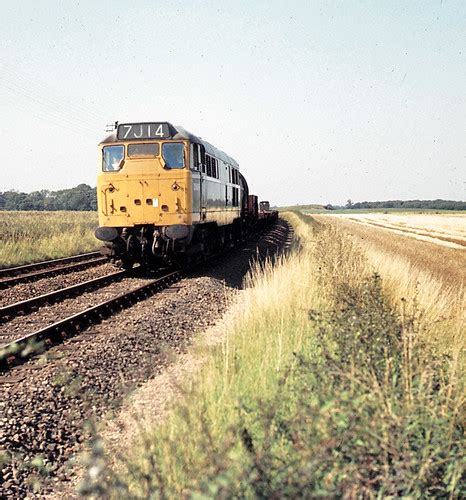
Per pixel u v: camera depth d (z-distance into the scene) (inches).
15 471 213.6
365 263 512.7
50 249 971.3
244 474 123.8
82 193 6840.6
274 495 117.3
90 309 441.4
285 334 319.0
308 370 195.8
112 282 668.7
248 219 1421.0
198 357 339.9
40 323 450.9
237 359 288.7
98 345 368.8
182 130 729.0
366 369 190.9
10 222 1632.6
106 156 726.5
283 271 554.6
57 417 261.0
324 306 396.2
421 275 633.6
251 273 776.9
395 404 175.3
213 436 183.2
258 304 424.8
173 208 712.4
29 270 789.9
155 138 717.3
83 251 1063.6
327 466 144.3
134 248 732.7
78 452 231.1
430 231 2301.9
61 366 312.8
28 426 249.0
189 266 776.9
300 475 125.5
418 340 241.6
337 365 189.0
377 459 157.6
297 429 147.9
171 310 488.1
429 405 176.7
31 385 293.0
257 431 183.0
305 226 1851.6
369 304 277.6
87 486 138.1
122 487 138.5
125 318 454.9
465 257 1147.3
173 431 195.0
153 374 319.0
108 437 237.9
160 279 623.5
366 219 3789.4
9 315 471.5
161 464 172.1
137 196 716.0
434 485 161.3
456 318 363.6
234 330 374.9
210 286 626.8
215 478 118.6
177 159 714.8
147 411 262.4
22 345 338.3
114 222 721.0
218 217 913.5
